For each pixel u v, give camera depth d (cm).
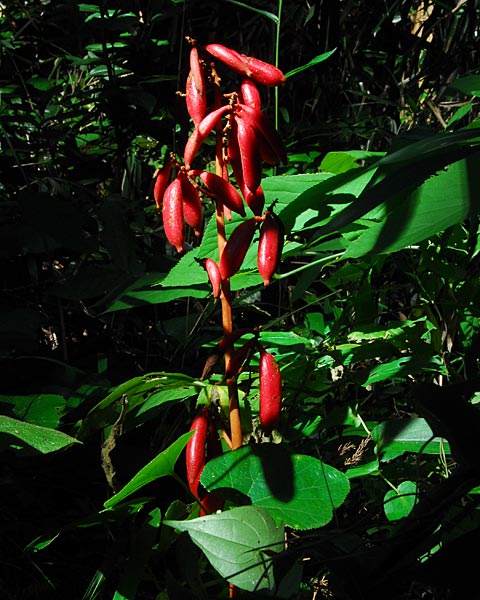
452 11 274
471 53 286
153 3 246
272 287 238
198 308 220
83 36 253
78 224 181
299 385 166
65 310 214
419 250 185
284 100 286
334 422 155
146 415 150
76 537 155
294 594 99
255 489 116
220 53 119
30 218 179
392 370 161
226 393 138
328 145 270
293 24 280
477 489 122
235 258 118
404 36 298
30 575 139
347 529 108
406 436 139
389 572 97
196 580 102
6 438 121
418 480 144
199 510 127
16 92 258
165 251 234
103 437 148
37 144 245
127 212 229
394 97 292
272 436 144
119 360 204
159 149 268
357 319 183
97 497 166
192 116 121
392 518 129
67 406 165
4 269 223
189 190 123
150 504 154
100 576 129
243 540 103
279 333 176
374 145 281
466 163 88
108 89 235
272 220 116
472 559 92
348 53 287
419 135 152
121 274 176
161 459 119
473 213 86
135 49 261
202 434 121
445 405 94
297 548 104
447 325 174
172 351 205
